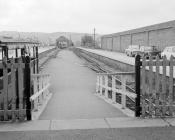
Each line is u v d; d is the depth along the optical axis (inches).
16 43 373.4
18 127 231.8
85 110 344.8
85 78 881.5
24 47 436.1
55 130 223.3
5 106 249.1
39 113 321.1
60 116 306.0
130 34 2352.4
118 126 232.2
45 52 1958.7
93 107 370.3
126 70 979.3
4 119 250.7
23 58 287.7
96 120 252.8
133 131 218.8
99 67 1195.9
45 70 1098.7
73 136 208.5
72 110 346.3
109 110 341.4
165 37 1632.6
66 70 1123.3
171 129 222.7
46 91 508.1
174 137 205.5
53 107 375.9
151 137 205.5
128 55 1743.4
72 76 930.7
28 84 250.8
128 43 2432.3
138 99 263.1
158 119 251.4
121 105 383.6
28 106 253.8
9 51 429.1
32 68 520.4
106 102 427.5
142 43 2052.2
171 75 255.6
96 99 472.7
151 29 1823.3
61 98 490.0
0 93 291.4
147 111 269.1
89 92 605.0
